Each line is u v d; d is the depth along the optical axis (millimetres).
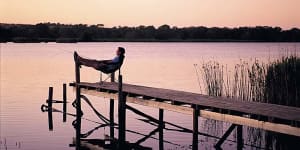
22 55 78812
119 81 17484
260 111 13469
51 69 52000
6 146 16844
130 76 44250
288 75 19203
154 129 19812
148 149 16625
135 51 115062
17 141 17641
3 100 27828
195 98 16125
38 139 18016
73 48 119688
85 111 24609
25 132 19188
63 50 103062
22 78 41531
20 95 30172
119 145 17266
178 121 21656
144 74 46719
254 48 134750
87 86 19984
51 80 40188
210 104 14703
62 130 19766
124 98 17719
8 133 18938
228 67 51750
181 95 16922
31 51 95062
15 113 23438
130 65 59938
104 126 20766
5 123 20922
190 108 15070
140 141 17672
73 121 21672
